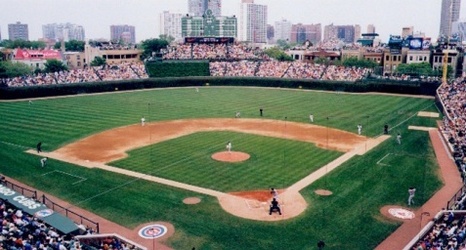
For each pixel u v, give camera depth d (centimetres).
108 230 3216
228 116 7475
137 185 4119
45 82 10162
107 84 10656
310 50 18588
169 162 4803
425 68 13250
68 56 17300
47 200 3769
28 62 16100
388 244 2980
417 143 5581
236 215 3450
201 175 4372
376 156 5000
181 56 12800
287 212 3500
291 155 5050
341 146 5447
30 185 4147
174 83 11538
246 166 4644
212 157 4972
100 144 5588
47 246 2672
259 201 3712
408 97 9556
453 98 7794
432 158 4938
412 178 4278
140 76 11494
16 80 10006
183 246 2978
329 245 2969
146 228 3244
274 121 7031
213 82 11744
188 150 5272
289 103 8850
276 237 3091
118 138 5894
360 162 4775
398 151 5206
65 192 3972
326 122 6938
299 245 2975
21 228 2916
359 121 7006
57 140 5806
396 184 4119
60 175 4419
